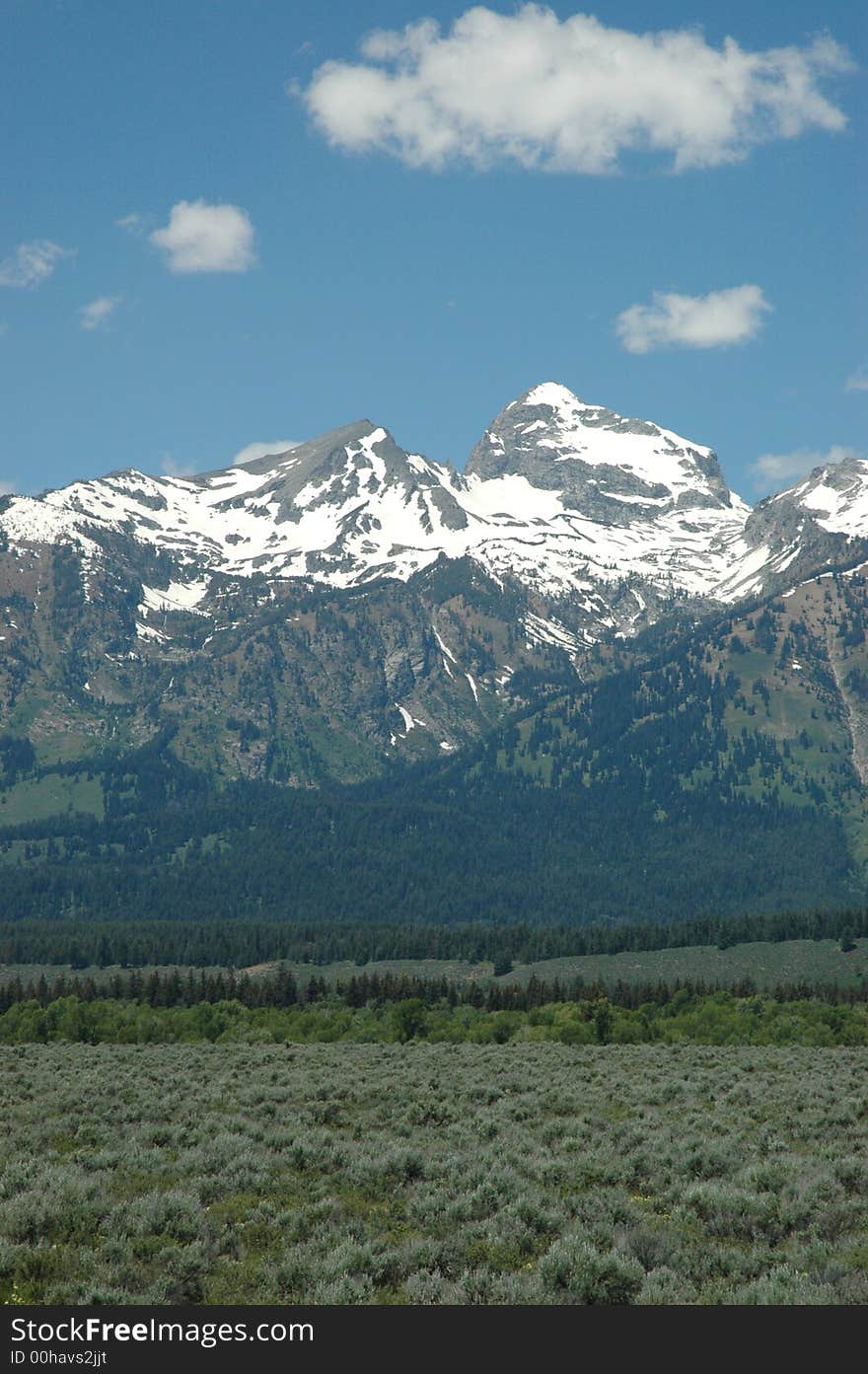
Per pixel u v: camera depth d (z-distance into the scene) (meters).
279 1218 47.19
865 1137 69.00
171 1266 40.81
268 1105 83.56
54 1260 40.50
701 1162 58.69
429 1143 68.31
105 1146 65.56
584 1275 38.22
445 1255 41.88
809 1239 44.72
